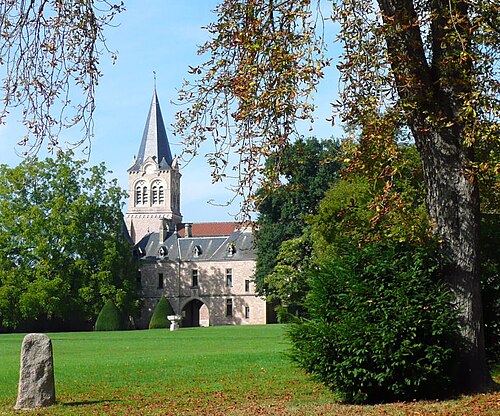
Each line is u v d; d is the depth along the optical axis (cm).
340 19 1122
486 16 1088
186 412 1205
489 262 1405
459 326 1166
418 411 1051
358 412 1086
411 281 1145
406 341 1117
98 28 1013
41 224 6228
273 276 5944
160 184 11525
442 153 1174
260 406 1233
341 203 2686
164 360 2298
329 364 1181
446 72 1123
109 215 6875
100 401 1388
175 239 9444
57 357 2628
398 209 1113
